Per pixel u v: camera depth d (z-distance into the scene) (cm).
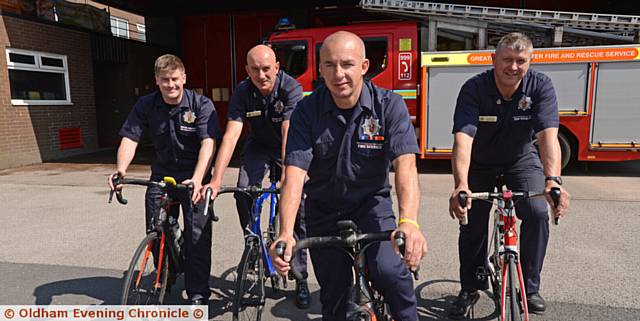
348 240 163
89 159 1044
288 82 315
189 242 296
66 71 1071
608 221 497
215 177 272
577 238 442
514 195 230
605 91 711
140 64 1319
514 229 240
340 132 196
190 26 1380
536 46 790
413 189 185
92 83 1158
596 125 721
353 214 210
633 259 387
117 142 1288
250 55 304
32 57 974
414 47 772
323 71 183
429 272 371
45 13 1045
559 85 723
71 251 437
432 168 868
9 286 357
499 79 257
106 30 1280
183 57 1395
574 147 759
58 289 350
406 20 819
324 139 196
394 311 197
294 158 194
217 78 1375
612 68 704
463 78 749
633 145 713
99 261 411
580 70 713
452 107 758
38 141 997
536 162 285
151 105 292
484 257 295
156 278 278
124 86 1277
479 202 285
